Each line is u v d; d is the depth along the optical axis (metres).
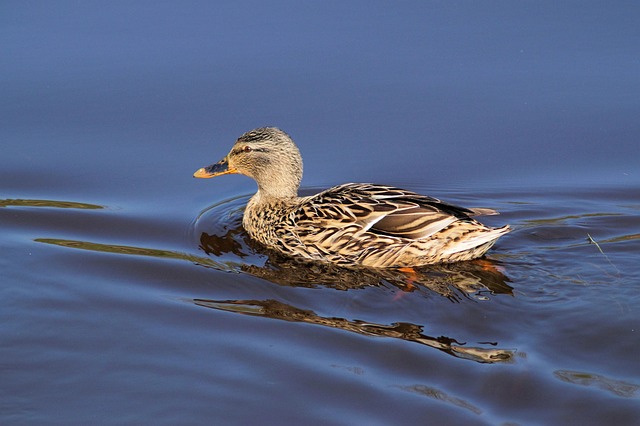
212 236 16.53
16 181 17.80
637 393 11.29
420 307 13.65
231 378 11.87
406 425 10.90
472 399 11.35
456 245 14.73
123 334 12.93
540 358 12.10
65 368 12.04
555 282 14.16
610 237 15.87
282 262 15.73
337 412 11.16
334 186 18.02
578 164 18.50
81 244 15.82
